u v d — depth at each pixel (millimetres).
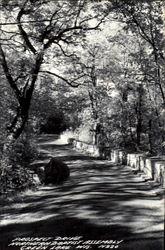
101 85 38750
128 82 34688
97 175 24719
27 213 13891
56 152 45875
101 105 40844
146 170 23562
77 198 16172
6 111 21562
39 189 19719
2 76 22500
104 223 11594
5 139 19031
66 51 25984
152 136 35531
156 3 23844
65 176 22281
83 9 23609
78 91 40875
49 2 21734
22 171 20078
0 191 17719
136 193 17062
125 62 35594
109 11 23750
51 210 14031
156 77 27922
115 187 19109
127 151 31859
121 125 39062
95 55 37344
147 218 12070
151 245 9227
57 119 77438
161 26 25250
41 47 22062
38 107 32219
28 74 22453
